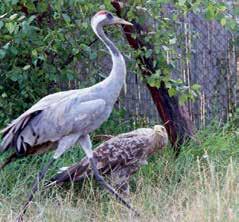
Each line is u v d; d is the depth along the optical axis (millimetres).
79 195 11273
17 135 10656
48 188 11086
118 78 10523
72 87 13250
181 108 13188
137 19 12391
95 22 10648
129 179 11836
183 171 12281
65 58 12625
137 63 12742
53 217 10227
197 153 12781
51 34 11891
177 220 9867
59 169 11648
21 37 11703
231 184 10727
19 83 12398
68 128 10438
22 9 12375
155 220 10148
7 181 11781
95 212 10688
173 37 12766
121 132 13430
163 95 13055
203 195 10305
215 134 13469
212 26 14508
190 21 14086
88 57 12867
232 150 12953
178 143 13148
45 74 12578
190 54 13711
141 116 14031
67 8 12312
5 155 11969
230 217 9406
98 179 10672
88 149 10727
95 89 10516
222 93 14711
